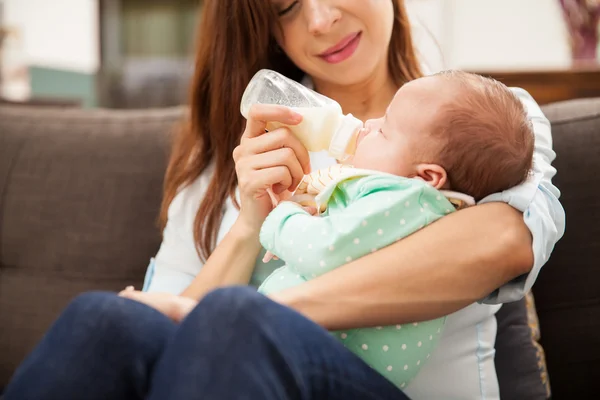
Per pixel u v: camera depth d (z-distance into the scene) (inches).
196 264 53.1
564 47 121.6
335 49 50.9
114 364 30.1
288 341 30.2
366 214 36.9
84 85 132.6
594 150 57.0
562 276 56.5
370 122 43.1
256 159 43.1
